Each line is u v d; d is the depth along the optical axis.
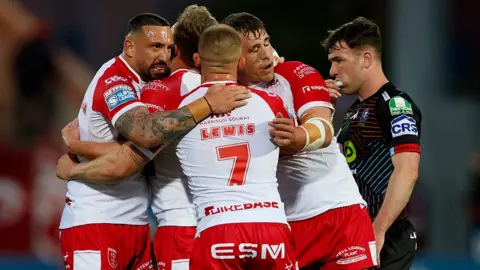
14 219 31.53
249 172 13.73
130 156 14.18
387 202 14.94
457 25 37.94
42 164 32.16
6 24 38.41
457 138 34.38
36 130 37.19
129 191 15.05
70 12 52.06
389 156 15.49
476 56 37.88
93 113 14.71
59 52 40.16
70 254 14.87
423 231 31.88
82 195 14.92
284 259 13.72
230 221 13.55
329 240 14.95
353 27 15.85
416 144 15.18
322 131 13.84
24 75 37.66
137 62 14.89
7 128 36.88
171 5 51.56
